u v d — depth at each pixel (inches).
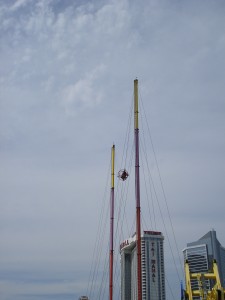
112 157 6205.7
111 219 5890.8
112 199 6023.6
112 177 6112.2
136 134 4662.9
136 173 4468.5
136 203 4318.4
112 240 5743.1
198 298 2586.1
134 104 4817.9
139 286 3983.8
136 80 4936.0
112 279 5492.1
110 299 5339.6
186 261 2733.8
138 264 4067.4
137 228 4215.1
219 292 2431.1
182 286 2672.2
